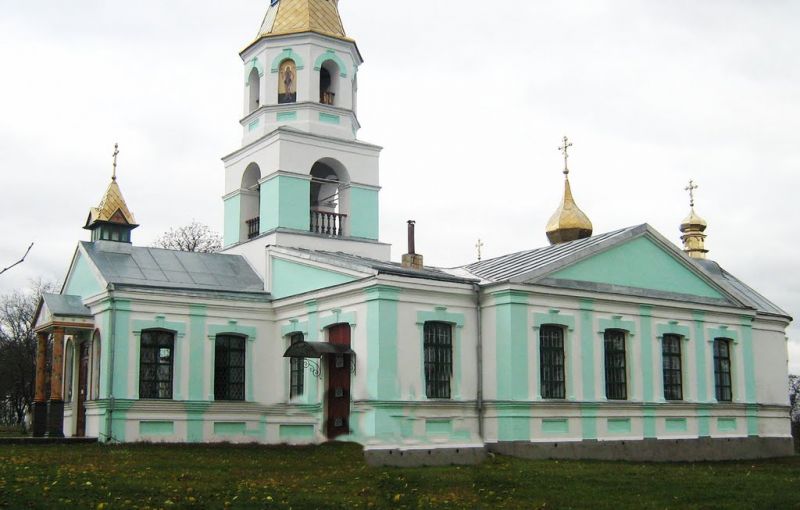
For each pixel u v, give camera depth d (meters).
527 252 36.03
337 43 38.28
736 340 37.41
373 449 27.19
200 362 32.31
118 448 28.19
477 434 30.17
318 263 31.70
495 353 30.36
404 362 28.92
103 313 31.58
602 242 33.12
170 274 34.06
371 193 38.34
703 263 43.50
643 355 33.66
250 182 38.78
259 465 24.55
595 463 28.86
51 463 22.44
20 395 66.56
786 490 21.53
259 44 38.28
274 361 33.81
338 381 30.47
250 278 35.59
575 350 31.59
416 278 29.45
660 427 33.69
